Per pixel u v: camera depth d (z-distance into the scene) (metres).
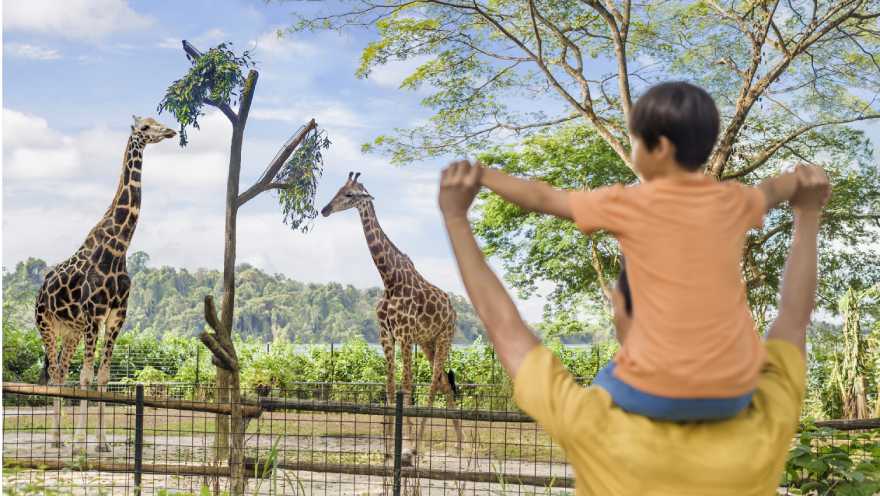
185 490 6.55
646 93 1.55
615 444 1.45
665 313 1.42
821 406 14.76
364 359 17.66
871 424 6.06
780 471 1.54
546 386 1.54
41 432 9.70
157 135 10.34
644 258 1.46
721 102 16.14
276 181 10.32
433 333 9.92
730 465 1.43
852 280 17.62
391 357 9.96
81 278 9.88
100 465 6.69
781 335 1.71
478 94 15.97
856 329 14.20
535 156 19.38
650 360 1.42
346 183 10.16
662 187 1.49
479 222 20.61
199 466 6.49
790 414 1.54
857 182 17.02
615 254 19.61
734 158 16.84
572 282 20.28
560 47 16.03
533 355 1.59
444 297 10.08
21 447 8.84
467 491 6.74
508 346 1.61
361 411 6.44
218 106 9.84
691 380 1.40
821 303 17.42
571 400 1.51
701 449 1.44
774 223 17.20
